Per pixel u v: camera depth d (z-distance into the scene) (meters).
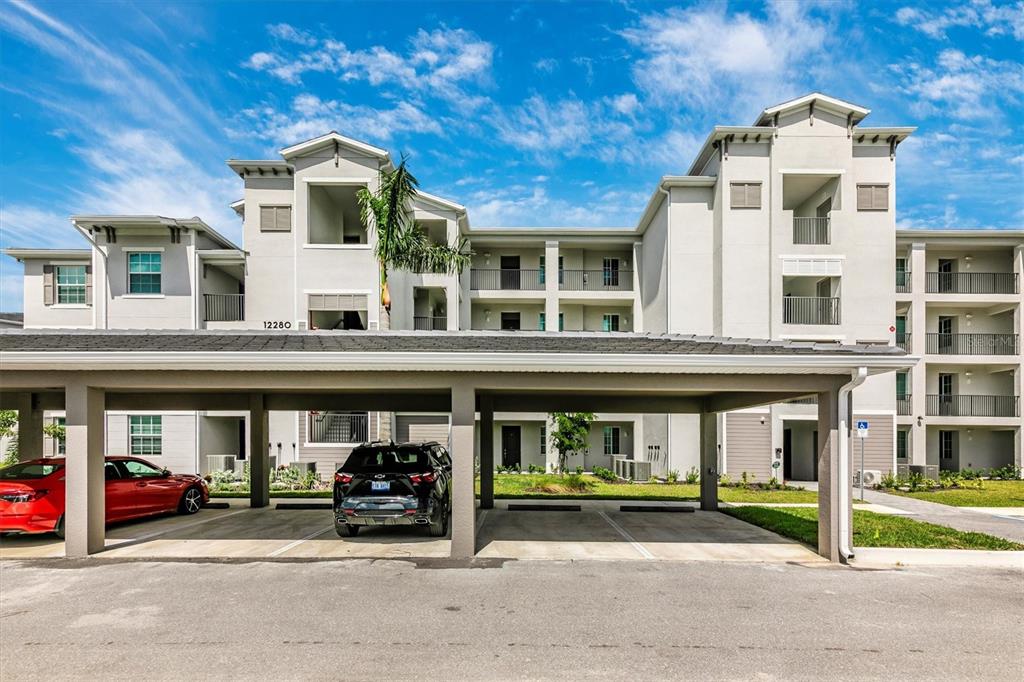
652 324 24.56
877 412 21.91
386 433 21.12
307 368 8.23
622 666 4.99
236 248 23.86
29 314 22.39
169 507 12.20
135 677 4.78
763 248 21.62
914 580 7.59
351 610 6.31
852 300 21.56
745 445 21.61
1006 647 5.45
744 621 6.04
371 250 20.91
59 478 9.82
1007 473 23.59
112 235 21.19
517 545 9.52
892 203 21.97
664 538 10.19
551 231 25.67
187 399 13.24
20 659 5.11
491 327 26.80
